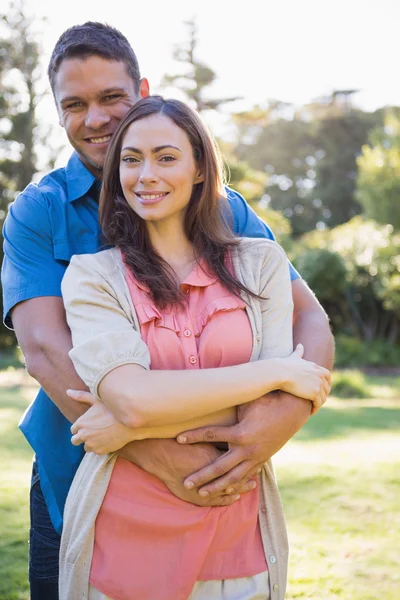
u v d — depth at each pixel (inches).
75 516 78.6
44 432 92.7
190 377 72.2
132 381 71.8
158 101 80.7
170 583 75.4
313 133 1451.8
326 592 133.3
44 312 85.8
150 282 77.6
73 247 90.6
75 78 90.0
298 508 179.9
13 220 90.5
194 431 74.6
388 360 781.9
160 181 78.3
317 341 90.6
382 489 195.5
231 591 77.5
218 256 81.4
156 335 77.0
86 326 76.9
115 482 77.2
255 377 74.0
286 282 83.7
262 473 80.3
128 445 75.8
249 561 78.5
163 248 82.2
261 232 99.3
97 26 92.1
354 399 526.0
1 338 798.5
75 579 77.9
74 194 91.7
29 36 886.4
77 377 80.4
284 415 75.8
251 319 80.0
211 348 77.7
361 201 814.5
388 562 147.1
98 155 91.7
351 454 241.3
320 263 789.2
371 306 831.1
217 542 77.2
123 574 76.0
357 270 826.8
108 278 78.5
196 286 79.6
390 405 470.6
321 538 160.6
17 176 911.7
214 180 82.4
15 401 400.5
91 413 75.4
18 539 155.7
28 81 893.2
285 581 81.0
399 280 743.1
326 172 1439.5
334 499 186.5
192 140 80.5
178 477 75.4
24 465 220.1
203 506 76.1
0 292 763.4
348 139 1433.3
